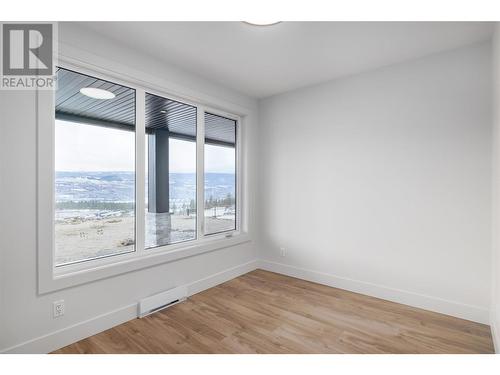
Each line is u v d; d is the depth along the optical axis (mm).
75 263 2133
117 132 2418
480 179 2299
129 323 2320
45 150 1854
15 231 1742
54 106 1932
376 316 2443
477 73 2311
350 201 3043
